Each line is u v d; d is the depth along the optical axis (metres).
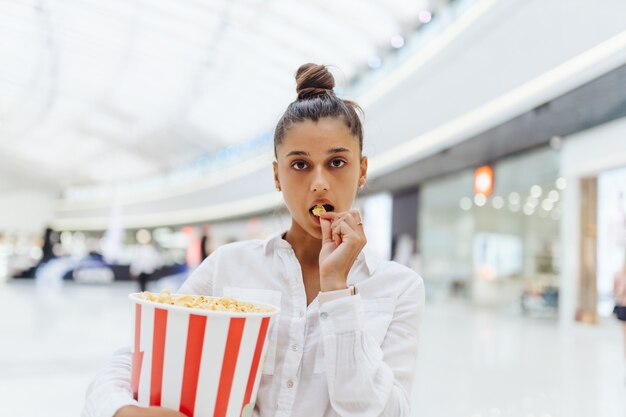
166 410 0.79
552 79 7.21
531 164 11.10
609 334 8.65
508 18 8.18
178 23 12.95
